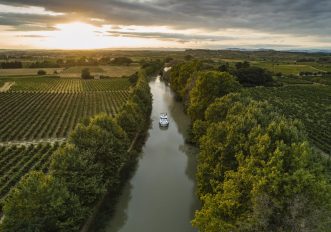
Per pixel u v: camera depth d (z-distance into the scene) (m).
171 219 35.22
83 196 30.53
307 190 20.17
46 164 47.84
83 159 32.66
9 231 23.81
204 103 57.47
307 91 138.62
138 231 33.06
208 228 23.36
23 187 25.06
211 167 32.84
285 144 23.50
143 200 39.34
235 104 42.38
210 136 36.25
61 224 25.61
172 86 117.75
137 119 58.31
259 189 20.88
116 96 122.62
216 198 25.31
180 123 77.31
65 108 98.12
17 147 59.19
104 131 38.56
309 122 80.00
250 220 21.02
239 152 28.53
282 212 20.61
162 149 58.34
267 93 129.25
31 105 102.12
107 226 33.72
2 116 85.31
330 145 61.38
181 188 42.62
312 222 19.75
